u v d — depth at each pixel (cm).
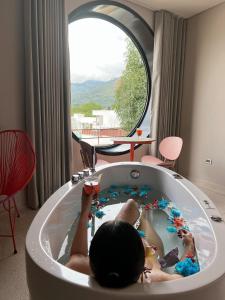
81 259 103
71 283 74
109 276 65
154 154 355
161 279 87
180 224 171
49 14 238
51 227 130
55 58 249
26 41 223
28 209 247
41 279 81
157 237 159
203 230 133
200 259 124
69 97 265
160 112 351
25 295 136
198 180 356
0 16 212
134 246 64
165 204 209
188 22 354
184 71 366
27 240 101
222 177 321
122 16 328
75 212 175
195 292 74
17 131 213
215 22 316
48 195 257
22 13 224
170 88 356
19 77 231
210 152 335
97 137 375
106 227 67
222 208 265
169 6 321
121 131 440
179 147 310
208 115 334
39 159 244
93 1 286
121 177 253
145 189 245
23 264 162
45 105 245
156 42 337
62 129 265
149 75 371
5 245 184
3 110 224
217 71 317
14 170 208
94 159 239
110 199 222
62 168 271
